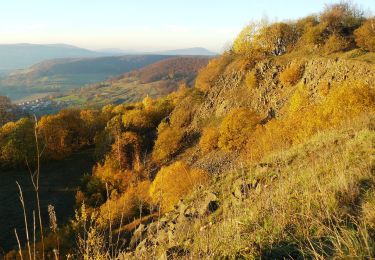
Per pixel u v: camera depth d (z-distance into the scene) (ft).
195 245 18.31
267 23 212.84
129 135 225.56
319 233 14.99
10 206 174.70
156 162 204.64
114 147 184.55
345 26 181.27
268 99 181.68
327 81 142.31
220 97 219.00
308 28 189.57
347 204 17.52
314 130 89.81
